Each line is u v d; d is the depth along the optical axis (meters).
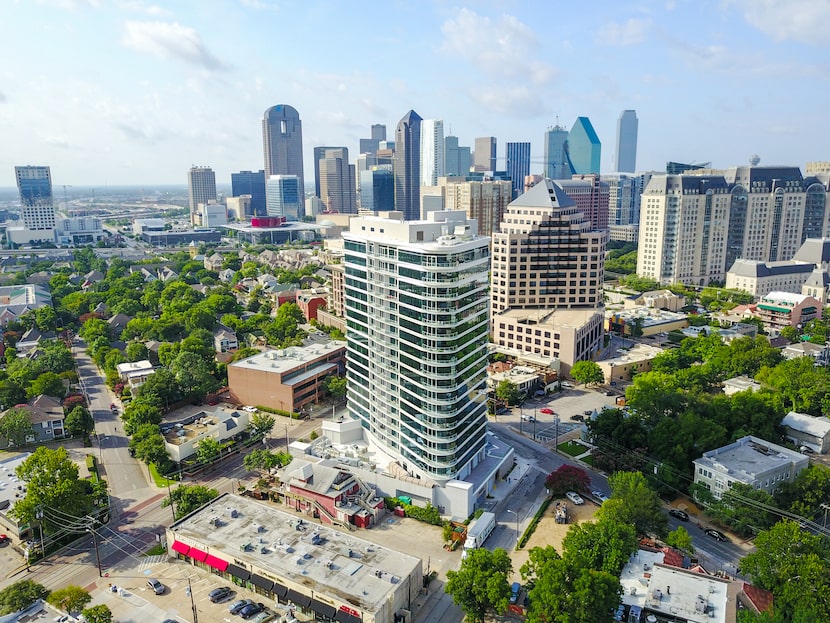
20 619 134.62
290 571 150.88
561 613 130.12
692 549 159.38
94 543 176.25
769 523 172.25
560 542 173.75
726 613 133.00
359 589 144.12
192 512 178.38
